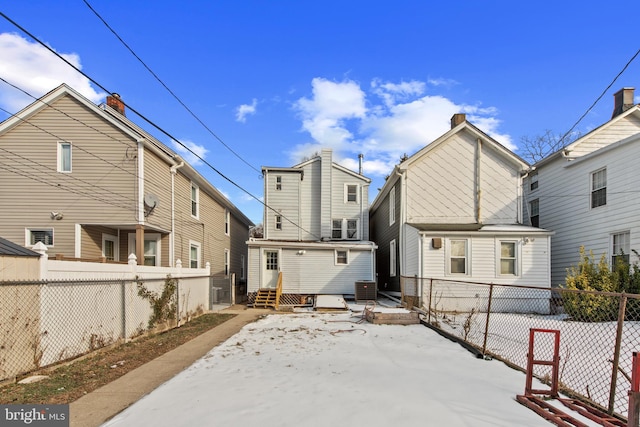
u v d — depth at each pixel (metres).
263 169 20.55
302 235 20.38
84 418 4.09
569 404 4.31
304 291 17.11
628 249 12.05
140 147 12.32
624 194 12.14
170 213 14.41
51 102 12.41
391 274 18.77
